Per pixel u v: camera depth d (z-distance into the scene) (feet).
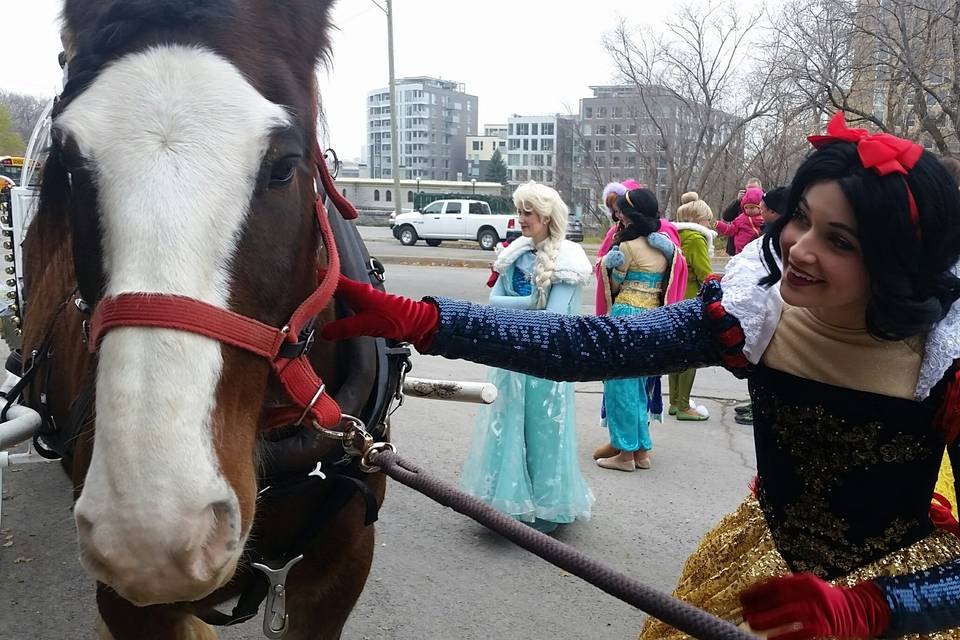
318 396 5.10
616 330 5.61
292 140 4.63
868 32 58.34
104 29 4.55
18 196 10.75
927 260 4.25
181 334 4.00
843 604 4.07
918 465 4.88
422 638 9.92
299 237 4.90
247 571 6.34
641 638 6.02
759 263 5.34
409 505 13.93
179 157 4.19
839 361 4.86
